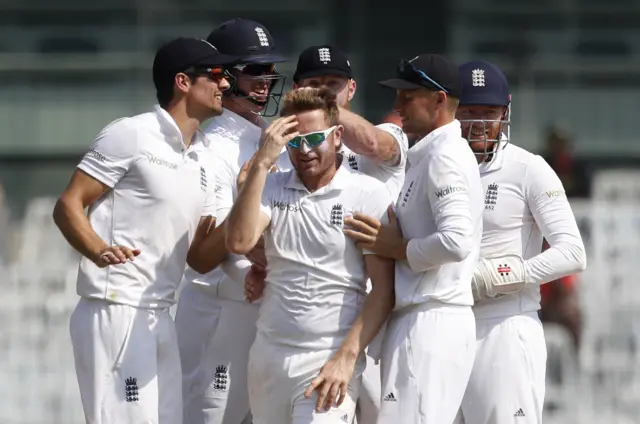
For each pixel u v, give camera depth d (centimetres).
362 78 5709
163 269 2017
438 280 1922
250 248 1878
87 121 5866
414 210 1936
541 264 2077
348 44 5753
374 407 2081
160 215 2000
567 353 3688
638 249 3825
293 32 5791
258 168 1852
